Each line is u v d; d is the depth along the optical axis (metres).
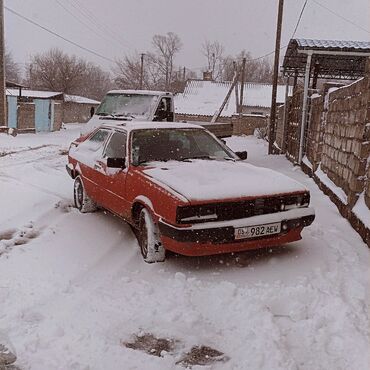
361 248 5.38
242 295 4.15
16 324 3.59
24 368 3.09
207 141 6.30
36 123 30.73
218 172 5.22
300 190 5.03
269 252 5.22
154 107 11.00
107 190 6.00
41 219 6.47
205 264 4.91
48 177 9.70
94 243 5.54
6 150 15.73
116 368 3.10
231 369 3.11
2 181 8.90
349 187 6.76
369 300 4.02
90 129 11.04
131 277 4.58
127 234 5.90
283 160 15.07
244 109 44.91
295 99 14.88
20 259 4.95
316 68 16.61
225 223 4.59
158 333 3.56
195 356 3.28
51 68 49.78
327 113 9.36
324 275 4.56
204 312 3.89
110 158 5.61
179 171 5.17
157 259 4.94
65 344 3.35
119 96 11.52
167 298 4.10
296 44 13.70
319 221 6.47
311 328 3.61
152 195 4.89
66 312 3.80
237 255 5.14
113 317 3.76
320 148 10.05
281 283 4.38
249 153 18.91
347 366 3.13
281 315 3.84
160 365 3.15
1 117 21.70
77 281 4.44
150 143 5.91
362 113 6.42
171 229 4.54
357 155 6.44
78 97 50.06
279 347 3.32
